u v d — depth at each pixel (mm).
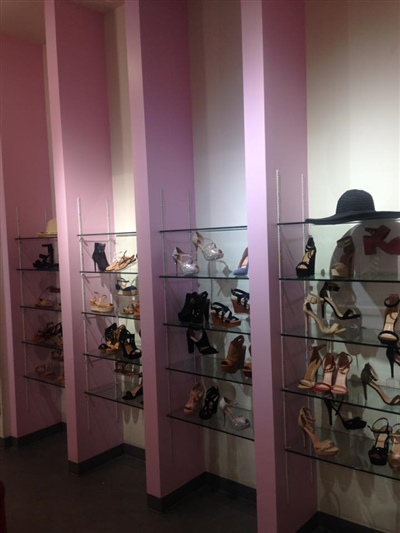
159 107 2904
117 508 2994
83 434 3455
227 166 2986
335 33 2521
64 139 3312
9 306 3893
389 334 2207
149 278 2881
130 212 3533
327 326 2518
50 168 4098
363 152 2471
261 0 2281
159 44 2900
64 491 3209
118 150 3559
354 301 2541
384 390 2428
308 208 2645
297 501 2588
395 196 2393
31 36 3879
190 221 3100
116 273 3430
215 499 3068
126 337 3348
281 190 2438
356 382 2553
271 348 2389
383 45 2383
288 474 2516
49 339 3904
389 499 2518
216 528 2764
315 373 2484
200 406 2977
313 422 2551
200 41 3045
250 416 2896
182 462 3064
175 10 2998
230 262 3010
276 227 2406
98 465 3555
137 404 3264
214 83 3010
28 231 3967
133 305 3320
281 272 2432
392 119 2379
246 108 2375
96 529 2781
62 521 2865
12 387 3912
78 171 3402
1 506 1890
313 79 2598
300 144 2578
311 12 2584
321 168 2598
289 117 2488
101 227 3547
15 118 3885
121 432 3711
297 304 2564
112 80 3541
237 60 2906
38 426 4059
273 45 2359
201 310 2869
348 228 2535
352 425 2477
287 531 2514
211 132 3041
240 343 2855
